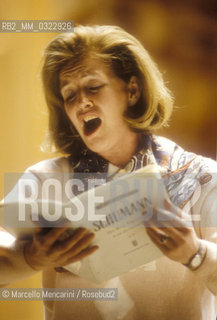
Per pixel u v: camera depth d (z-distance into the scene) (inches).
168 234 104.6
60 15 222.5
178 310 118.0
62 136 129.0
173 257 106.7
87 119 120.6
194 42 274.1
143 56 121.9
